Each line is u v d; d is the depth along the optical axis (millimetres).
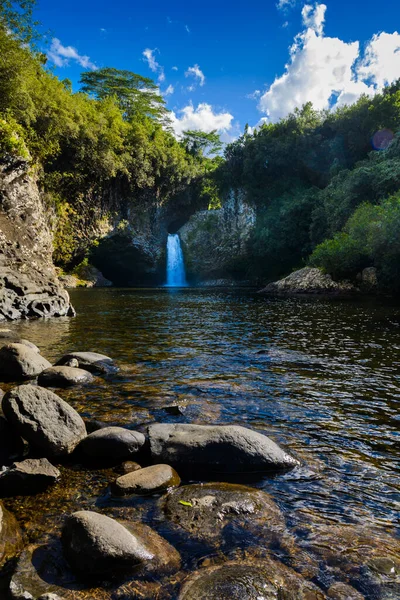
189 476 4000
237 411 5738
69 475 3967
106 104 50344
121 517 3236
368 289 29062
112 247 51719
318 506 3465
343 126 45250
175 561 2729
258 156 49156
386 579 2574
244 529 3098
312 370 8039
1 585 2506
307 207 43562
